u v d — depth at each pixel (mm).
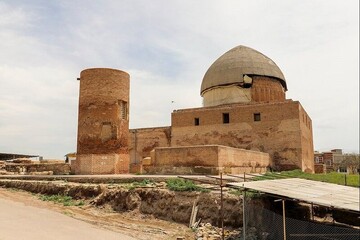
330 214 16547
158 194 15531
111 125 24484
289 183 13883
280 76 35938
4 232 10141
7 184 23203
